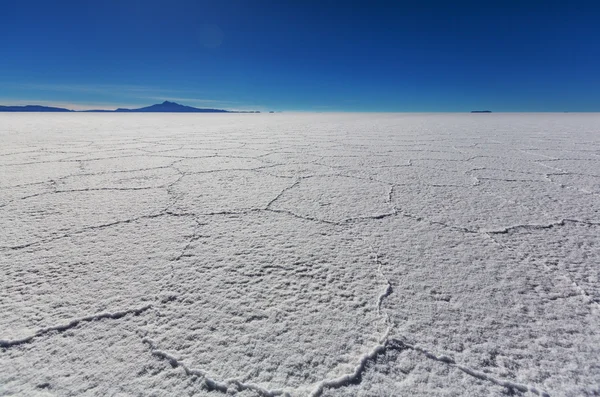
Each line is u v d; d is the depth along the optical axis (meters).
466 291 2.31
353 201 4.52
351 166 7.23
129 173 6.34
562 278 2.48
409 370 1.64
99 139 12.96
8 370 1.61
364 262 2.74
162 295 2.23
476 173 6.50
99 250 2.90
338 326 1.94
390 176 6.20
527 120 32.50
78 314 2.03
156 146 10.77
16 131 16.53
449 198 4.68
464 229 3.49
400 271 2.59
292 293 2.28
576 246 3.05
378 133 16.44
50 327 1.91
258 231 3.40
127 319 1.99
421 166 7.26
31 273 2.49
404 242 3.15
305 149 10.13
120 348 1.76
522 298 2.23
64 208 4.08
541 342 1.82
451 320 2.00
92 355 1.71
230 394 1.51
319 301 2.19
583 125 23.39
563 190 5.15
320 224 3.62
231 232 3.37
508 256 2.85
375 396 1.50
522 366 1.66
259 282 2.42
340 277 2.50
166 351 1.74
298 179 5.91
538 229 3.48
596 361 1.69
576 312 2.08
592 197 4.74
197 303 2.15
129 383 1.55
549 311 2.09
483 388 1.54
